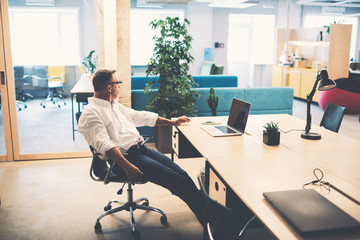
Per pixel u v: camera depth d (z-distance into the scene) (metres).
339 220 1.43
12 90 4.16
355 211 1.57
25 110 7.02
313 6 10.91
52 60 8.84
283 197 1.64
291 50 10.09
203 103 5.22
